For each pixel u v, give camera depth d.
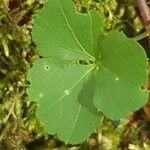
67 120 0.20
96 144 0.25
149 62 0.23
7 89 0.23
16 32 0.22
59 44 0.20
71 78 0.20
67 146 0.25
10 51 0.23
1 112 0.23
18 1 0.22
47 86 0.20
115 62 0.19
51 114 0.20
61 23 0.19
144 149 0.25
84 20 0.19
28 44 0.23
